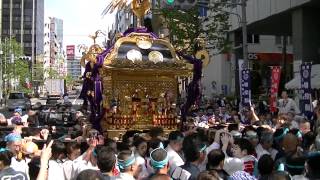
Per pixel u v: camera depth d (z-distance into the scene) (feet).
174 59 37.37
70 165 21.93
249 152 23.76
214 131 28.45
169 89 39.37
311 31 88.38
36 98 257.14
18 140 23.82
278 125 36.73
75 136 35.88
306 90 47.93
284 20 101.55
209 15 111.04
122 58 35.81
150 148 23.68
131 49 36.47
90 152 22.54
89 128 35.12
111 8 40.29
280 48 144.77
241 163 22.56
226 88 123.85
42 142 28.71
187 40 101.91
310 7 88.12
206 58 39.29
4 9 417.08
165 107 38.86
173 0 58.18
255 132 28.17
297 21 89.76
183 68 37.45
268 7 97.45
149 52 36.78
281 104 52.26
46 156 18.62
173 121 38.70
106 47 38.99
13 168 19.58
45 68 384.06
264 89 118.52
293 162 19.88
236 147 23.63
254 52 140.97
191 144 21.31
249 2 105.50
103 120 38.47
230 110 65.21
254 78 120.06
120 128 37.29
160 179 15.35
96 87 36.14
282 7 92.32
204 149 22.27
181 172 20.59
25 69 261.03
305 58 88.17
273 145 27.22
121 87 37.99
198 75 39.24
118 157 19.35
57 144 22.65
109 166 18.74
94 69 35.91
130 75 38.17
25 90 267.18
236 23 111.65
